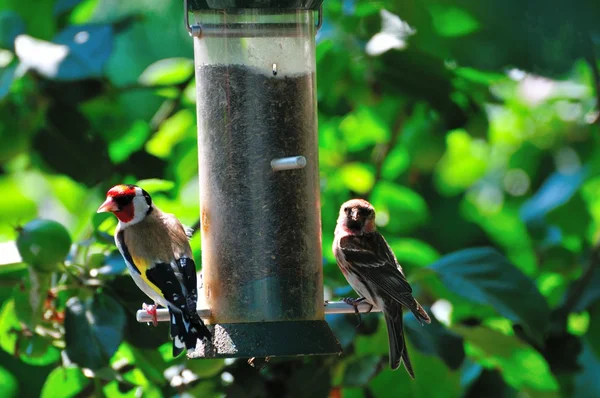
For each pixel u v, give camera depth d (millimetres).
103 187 12453
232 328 10016
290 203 10398
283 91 10484
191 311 9344
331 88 12711
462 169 17250
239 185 10398
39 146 11609
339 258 11641
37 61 11039
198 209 13172
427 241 16672
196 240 11812
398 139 13977
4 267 9648
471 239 17000
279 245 10312
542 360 10945
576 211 14312
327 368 10523
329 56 12367
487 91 12812
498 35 6238
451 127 12109
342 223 11898
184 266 9695
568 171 15203
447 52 11570
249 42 10453
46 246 9391
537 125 16203
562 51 6348
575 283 12297
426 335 10219
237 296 10234
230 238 10359
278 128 10445
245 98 10445
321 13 10820
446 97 11977
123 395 10594
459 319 11859
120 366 10531
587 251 13586
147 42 15883
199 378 10398
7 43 11648
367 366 10609
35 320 9617
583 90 14125
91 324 9422
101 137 11805
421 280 11906
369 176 14391
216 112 10500
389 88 12133
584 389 12609
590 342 12039
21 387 14039
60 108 11594
